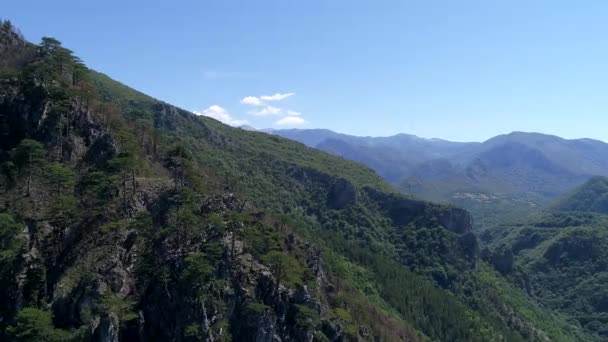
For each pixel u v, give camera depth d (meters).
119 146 131.88
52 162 121.56
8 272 98.69
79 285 99.00
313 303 122.44
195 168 145.25
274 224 150.00
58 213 108.62
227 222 123.00
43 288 99.81
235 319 109.62
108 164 123.50
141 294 103.50
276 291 116.88
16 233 102.94
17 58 147.88
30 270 100.56
